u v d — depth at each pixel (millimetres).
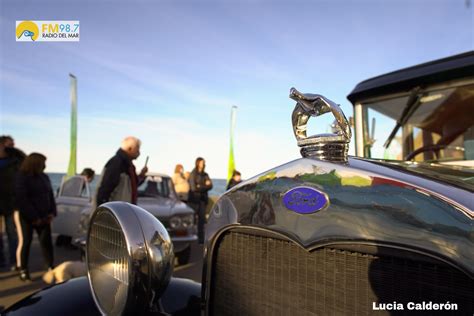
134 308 1249
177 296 1503
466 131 2348
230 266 1316
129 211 1344
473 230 810
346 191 1005
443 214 855
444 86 2314
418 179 944
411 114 2539
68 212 6203
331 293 1032
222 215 1327
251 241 1243
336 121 1125
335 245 1012
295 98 1227
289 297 1127
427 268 881
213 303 1377
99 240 1419
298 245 1080
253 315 1222
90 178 6609
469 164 2230
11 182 5184
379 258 954
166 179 6285
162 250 1329
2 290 4176
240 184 1284
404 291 911
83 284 1578
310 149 1152
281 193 1137
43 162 4594
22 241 4516
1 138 5176
